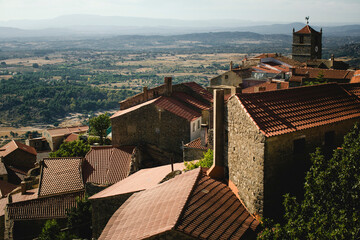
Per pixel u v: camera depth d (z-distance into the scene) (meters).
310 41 108.75
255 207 23.20
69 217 37.72
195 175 26.72
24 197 45.34
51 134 101.00
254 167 23.23
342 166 19.20
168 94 59.41
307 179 20.08
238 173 25.27
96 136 77.31
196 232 20.72
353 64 179.12
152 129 53.81
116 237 22.69
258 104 24.89
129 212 25.22
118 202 30.84
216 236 20.77
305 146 24.39
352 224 17.05
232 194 25.73
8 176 69.31
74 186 44.44
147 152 54.19
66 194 42.22
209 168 29.06
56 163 48.06
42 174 46.34
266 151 22.42
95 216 31.81
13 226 38.19
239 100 24.73
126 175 46.50
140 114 54.00
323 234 16.88
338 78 63.91
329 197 18.80
